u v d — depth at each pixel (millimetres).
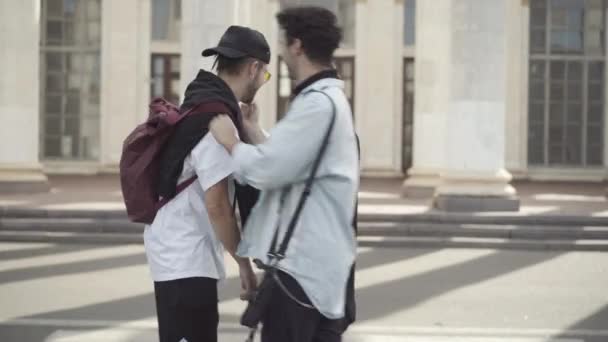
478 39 14781
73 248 12414
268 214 3715
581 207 15742
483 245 13047
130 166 4105
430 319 8219
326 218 3643
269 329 3697
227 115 3939
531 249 12984
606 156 24062
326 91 3672
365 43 24281
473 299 9234
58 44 24031
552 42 24172
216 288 4141
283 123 3633
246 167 3609
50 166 23875
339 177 3648
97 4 24031
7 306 8492
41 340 7098
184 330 4062
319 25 3721
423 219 13898
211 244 4121
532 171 24125
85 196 16750
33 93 17516
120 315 8125
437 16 18062
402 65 24328
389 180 23156
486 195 14586
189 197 4055
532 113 24234
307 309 3648
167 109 4117
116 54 24000
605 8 24047
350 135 3697
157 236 4066
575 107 24188
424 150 17984
